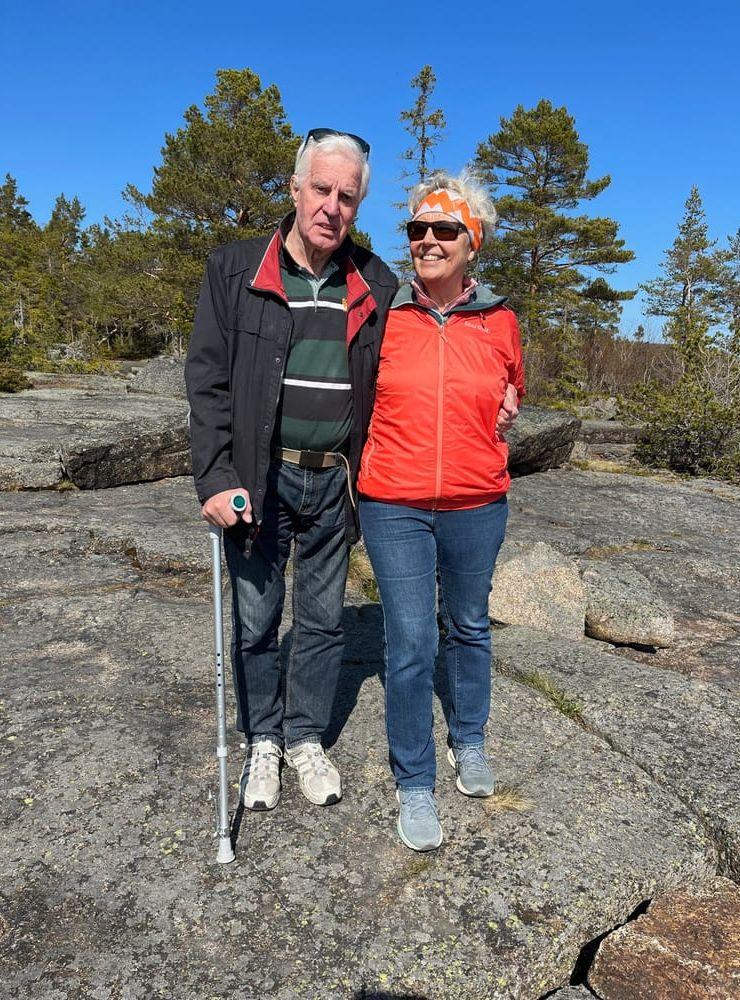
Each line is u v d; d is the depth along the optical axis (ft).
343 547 7.69
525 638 12.21
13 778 7.98
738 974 6.05
